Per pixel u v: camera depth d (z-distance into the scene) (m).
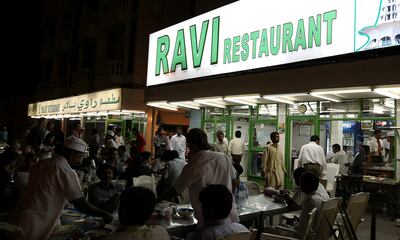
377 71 7.17
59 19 26.95
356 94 8.72
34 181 3.80
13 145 8.52
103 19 19.89
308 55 8.61
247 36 10.27
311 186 4.70
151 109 16.23
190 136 4.31
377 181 8.52
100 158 9.59
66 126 24.81
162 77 13.76
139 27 17.34
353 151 11.51
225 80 10.75
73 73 22.94
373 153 10.37
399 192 8.66
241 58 10.39
